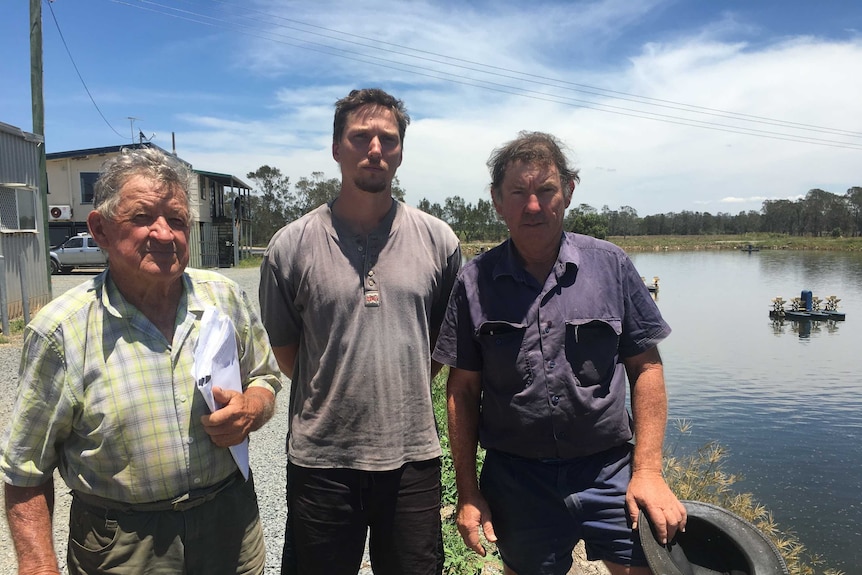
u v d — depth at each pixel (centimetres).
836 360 1650
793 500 707
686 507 216
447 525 356
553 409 220
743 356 1709
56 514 375
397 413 222
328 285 220
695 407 1148
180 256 177
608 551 223
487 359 229
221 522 193
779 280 4347
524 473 231
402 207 240
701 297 3319
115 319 175
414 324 227
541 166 217
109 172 174
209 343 183
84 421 171
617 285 226
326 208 235
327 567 227
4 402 602
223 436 184
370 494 225
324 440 222
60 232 2723
